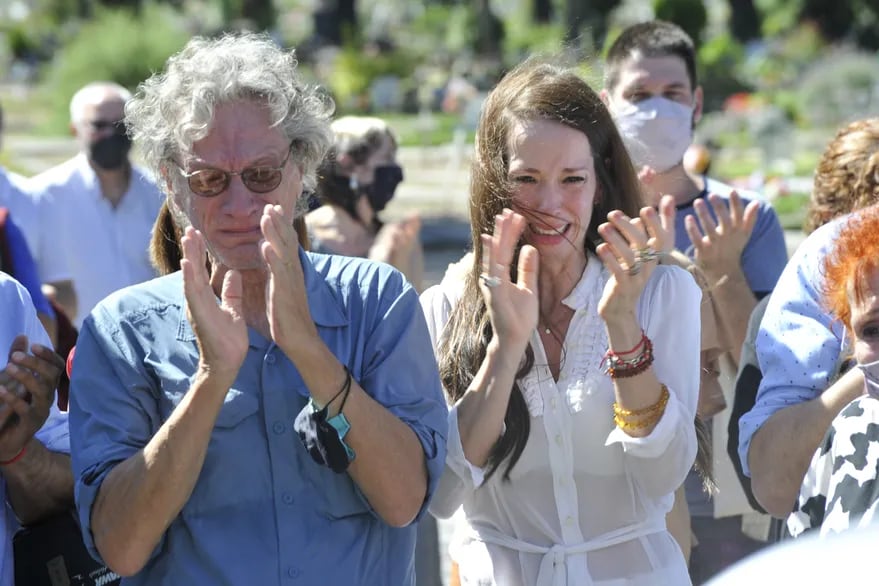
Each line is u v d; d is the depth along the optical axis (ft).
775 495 24.58
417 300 22.84
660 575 25.20
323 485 21.50
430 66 306.35
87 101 49.16
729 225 32.42
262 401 21.54
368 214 41.65
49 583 24.66
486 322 25.73
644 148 36.91
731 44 246.47
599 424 24.86
